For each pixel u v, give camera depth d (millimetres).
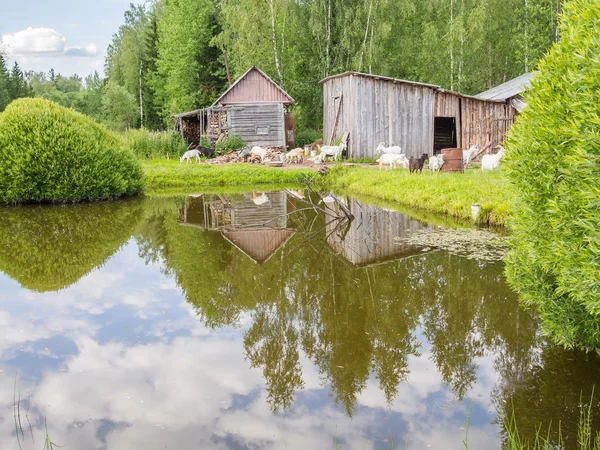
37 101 14172
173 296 6359
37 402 3877
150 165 20484
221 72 37344
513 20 29609
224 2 33094
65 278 7117
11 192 13172
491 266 7328
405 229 9992
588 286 3604
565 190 3777
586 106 3598
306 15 30875
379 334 5156
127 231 10320
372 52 28953
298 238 9609
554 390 3975
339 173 17141
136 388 4098
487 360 4531
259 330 5289
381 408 3785
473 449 3242
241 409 3789
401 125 21625
